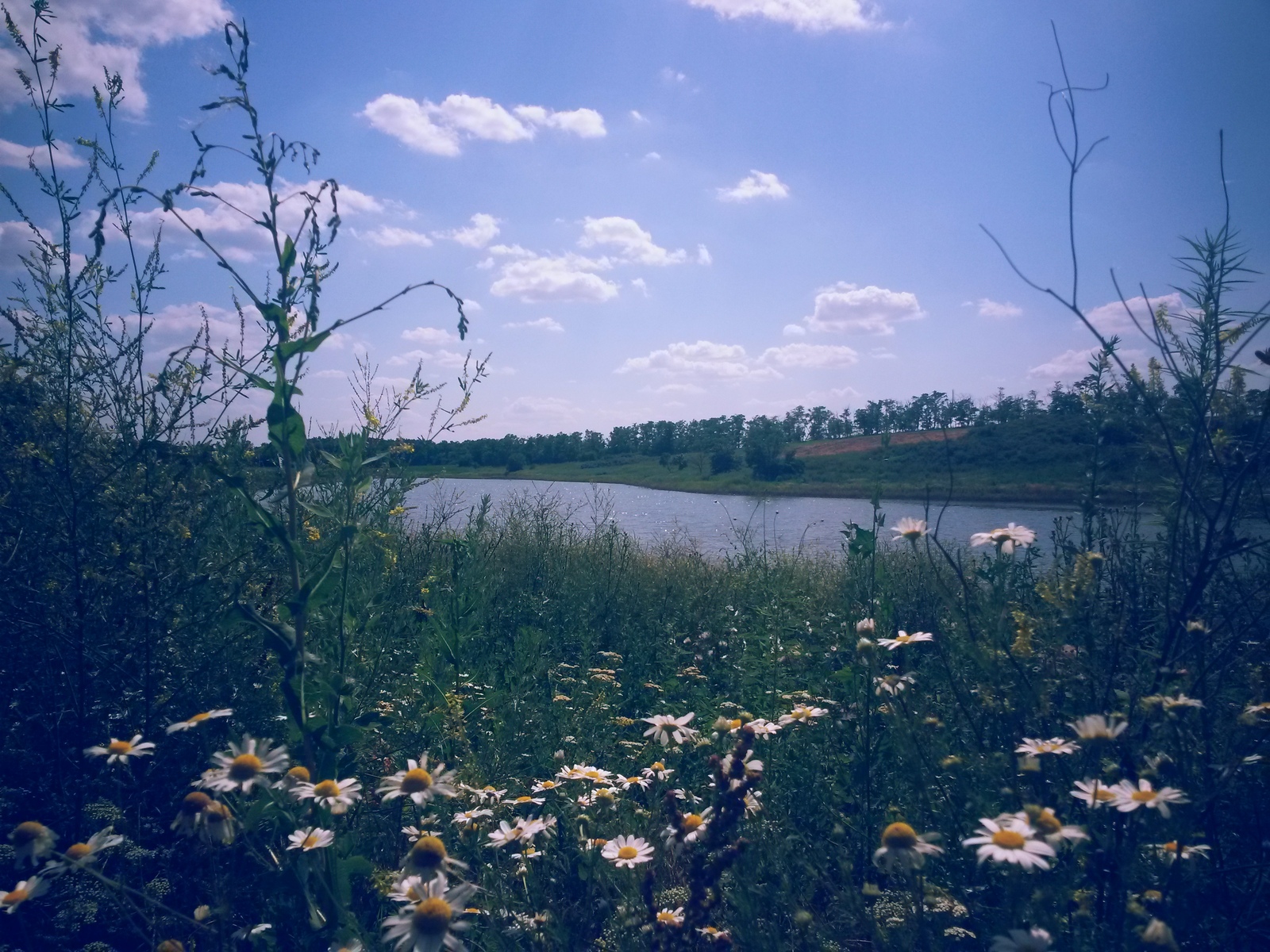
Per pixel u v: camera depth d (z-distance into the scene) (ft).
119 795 8.29
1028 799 7.21
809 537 43.37
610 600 22.26
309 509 8.02
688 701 14.70
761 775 7.67
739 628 18.78
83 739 8.82
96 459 9.86
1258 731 7.60
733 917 7.26
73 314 10.04
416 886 6.15
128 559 9.29
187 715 9.30
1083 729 6.66
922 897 6.87
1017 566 12.19
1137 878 6.59
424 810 9.26
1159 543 9.51
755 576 23.02
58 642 9.02
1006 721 8.27
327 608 10.49
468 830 8.34
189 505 9.93
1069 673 8.25
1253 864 6.72
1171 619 7.95
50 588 9.02
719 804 7.02
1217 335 8.39
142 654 9.41
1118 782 6.65
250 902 7.81
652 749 11.64
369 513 12.43
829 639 14.29
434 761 10.57
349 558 9.56
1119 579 9.70
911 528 9.05
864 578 14.06
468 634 14.49
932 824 8.06
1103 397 10.52
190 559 9.93
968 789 7.36
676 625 20.17
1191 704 6.88
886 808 9.23
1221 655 7.77
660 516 68.23
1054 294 7.72
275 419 7.63
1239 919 6.55
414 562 16.90
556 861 9.06
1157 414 7.85
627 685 16.55
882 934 6.68
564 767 9.85
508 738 11.62
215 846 6.98
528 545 26.86
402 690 11.42
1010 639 8.63
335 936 6.62
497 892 7.85
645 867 7.83
